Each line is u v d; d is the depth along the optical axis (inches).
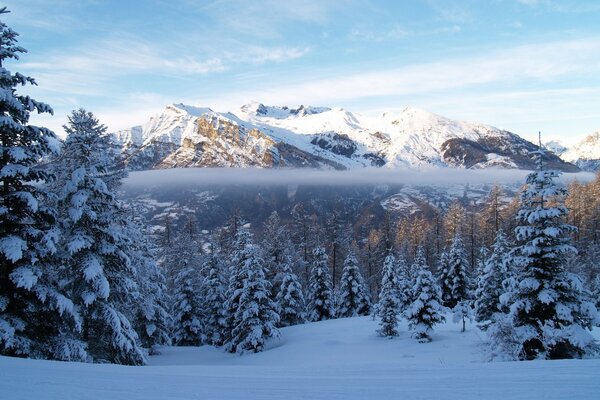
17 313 618.8
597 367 369.7
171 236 2439.7
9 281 604.7
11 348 583.2
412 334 1294.3
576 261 1951.3
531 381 315.3
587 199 2635.3
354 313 2034.9
